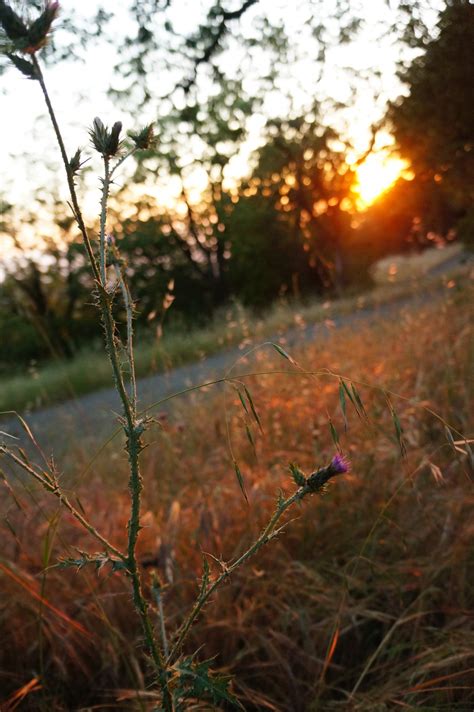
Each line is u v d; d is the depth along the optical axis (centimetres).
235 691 213
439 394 373
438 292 795
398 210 1925
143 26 585
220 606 237
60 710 207
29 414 830
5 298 1703
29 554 268
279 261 2281
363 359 482
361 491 291
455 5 594
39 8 106
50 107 107
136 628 238
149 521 279
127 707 213
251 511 274
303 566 239
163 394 535
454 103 913
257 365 522
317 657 220
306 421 365
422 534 254
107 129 117
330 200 2109
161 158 1772
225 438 371
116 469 380
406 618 202
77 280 1809
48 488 122
